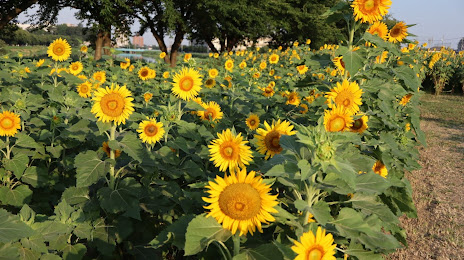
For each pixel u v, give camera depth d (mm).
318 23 33750
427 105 16219
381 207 3029
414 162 4957
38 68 7664
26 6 21969
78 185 3131
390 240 2623
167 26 26344
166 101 6637
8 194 4102
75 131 3699
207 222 2062
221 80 7008
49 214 4273
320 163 2148
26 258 2350
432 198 6312
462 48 31656
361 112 4133
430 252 4660
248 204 1955
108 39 23234
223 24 28781
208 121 4934
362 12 3510
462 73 19688
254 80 8672
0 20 21938
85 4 21922
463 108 15398
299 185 2441
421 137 5273
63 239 2900
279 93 7090
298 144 2615
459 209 5863
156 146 4371
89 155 3387
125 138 3377
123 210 3229
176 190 3699
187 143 4340
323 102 4207
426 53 14625
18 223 2146
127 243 3553
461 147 9523
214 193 2033
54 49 7352
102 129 3291
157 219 3889
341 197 3748
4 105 5719
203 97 6344
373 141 4121
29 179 4355
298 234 2320
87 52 11773
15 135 4480
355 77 4094
